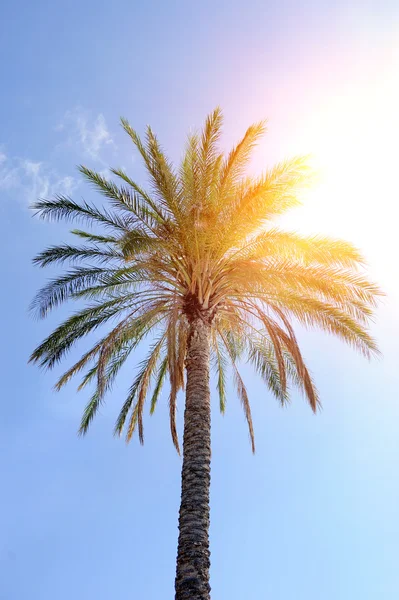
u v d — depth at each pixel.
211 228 16.14
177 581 12.75
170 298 17.34
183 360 17.73
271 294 17.25
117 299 17.48
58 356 17.41
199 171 16.47
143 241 14.71
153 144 16.56
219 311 17.98
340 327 17.02
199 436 14.82
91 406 19.30
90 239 18.23
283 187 15.90
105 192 16.81
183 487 14.14
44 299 17.09
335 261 16.14
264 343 19.59
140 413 18.39
